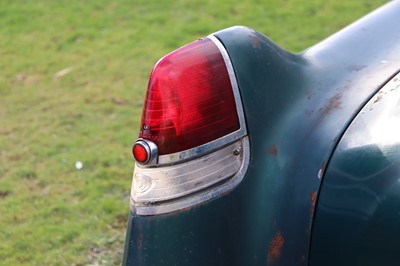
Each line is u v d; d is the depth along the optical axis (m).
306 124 1.90
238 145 1.84
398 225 1.67
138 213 1.83
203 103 1.81
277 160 1.86
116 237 3.70
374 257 1.71
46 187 4.27
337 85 2.01
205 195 1.80
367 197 1.72
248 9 7.42
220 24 7.00
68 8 7.83
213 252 1.81
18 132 5.05
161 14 7.42
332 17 7.05
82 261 3.50
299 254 1.80
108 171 4.39
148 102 1.83
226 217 1.82
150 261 1.82
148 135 1.82
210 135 1.81
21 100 5.66
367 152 1.77
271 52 1.99
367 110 1.86
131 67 6.20
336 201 1.76
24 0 8.16
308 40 6.45
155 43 6.69
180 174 1.80
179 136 1.79
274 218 1.82
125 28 7.15
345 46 2.18
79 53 6.65
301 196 1.80
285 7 7.43
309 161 1.82
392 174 1.71
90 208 3.98
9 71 6.31
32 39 7.06
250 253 1.83
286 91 1.96
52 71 6.27
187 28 6.95
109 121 5.16
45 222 3.88
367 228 1.71
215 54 1.86
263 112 1.89
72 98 5.64
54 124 5.16
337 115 1.88
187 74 1.81
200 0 7.79
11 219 3.93
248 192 1.84
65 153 4.68
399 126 1.78
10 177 4.40
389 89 1.91
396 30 2.24
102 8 7.77
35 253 3.60
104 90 5.75
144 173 1.83
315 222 1.78
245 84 1.87
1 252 3.61
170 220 1.80
